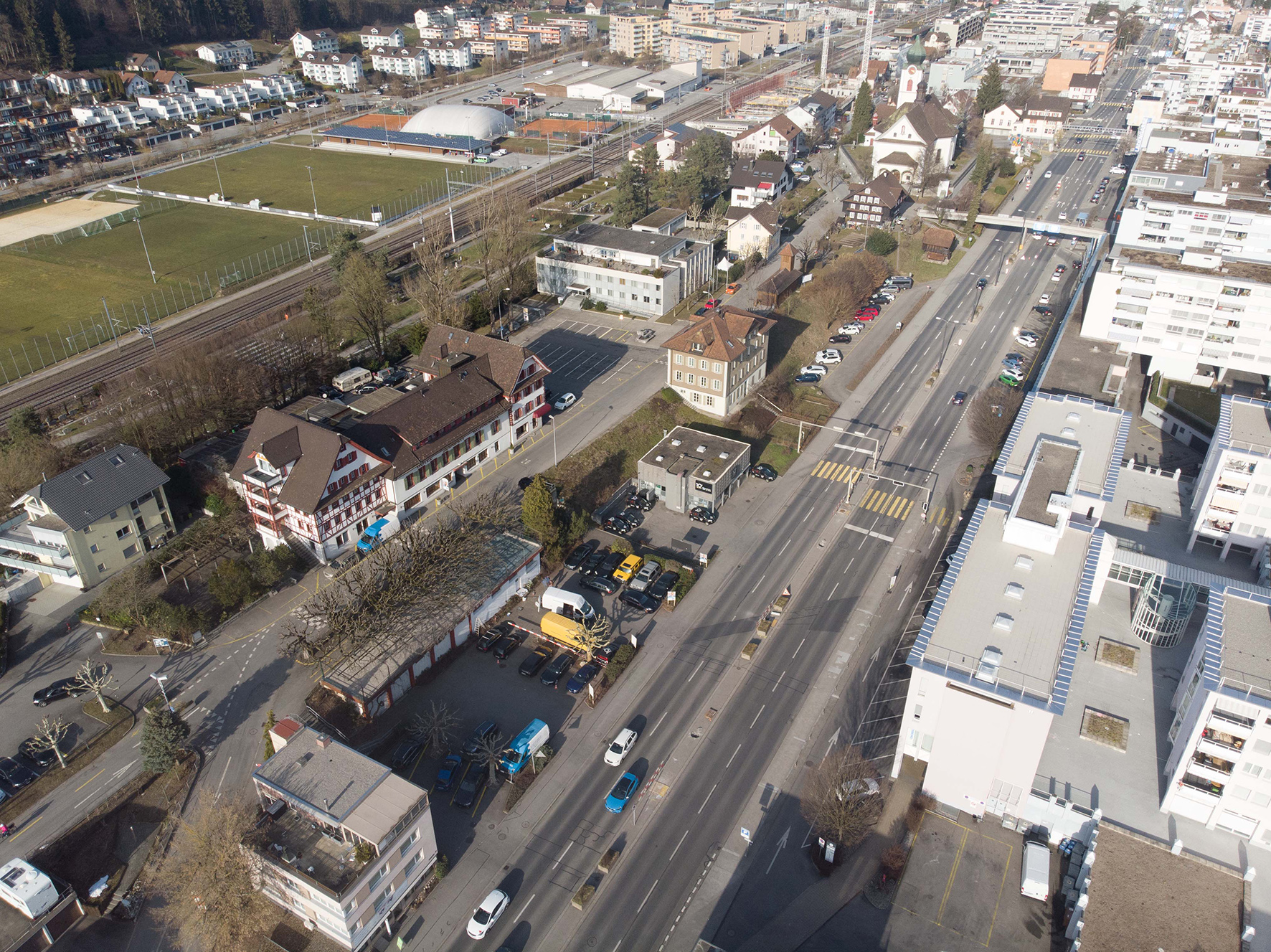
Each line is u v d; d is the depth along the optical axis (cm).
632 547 11031
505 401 12531
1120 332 15138
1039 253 19912
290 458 10525
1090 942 6512
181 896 6944
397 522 11269
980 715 7381
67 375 15038
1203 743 7200
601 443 12850
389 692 8850
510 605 10175
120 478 10600
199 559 10788
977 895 7162
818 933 6888
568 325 16488
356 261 15788
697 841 7619
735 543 11162
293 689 9038
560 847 7569
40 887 6869
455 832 7662
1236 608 8050
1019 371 14738
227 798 7856
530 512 10444
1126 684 8812
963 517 11556
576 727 8656
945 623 7888
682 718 8762
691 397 13725
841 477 12419
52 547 10131
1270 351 13938
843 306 16462
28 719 8731
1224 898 6831
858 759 8012
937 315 17100
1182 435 13325
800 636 9744
